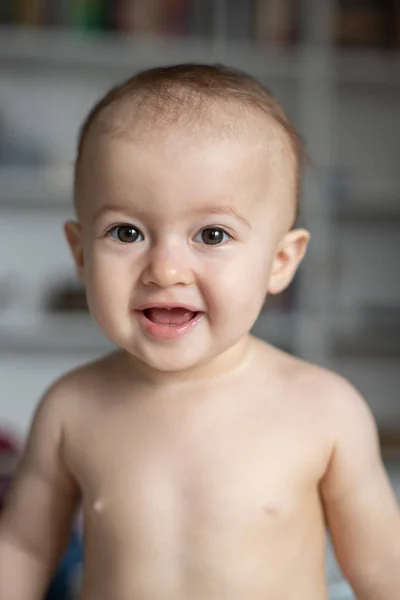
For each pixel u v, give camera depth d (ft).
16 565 2.10
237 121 1.87
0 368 8.57
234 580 1.86
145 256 1.81
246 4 7.54
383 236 8.60
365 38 7.73
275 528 1.89
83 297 7.88
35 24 7.38
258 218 1.88
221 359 2.00
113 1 7.47
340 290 8.25
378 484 2.01
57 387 2.13
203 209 1.78
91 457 1.99
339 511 2.01
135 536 1.90
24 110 8.04
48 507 2.10
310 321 7.70
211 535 1.87
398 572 1.97
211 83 1.96
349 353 8.50
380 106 8.44
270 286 2.09
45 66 7.98
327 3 7.59
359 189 8.03
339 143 8.40
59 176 7.50
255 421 1.96
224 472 1.90
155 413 1.99
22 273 8.26
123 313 1.85
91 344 8.20
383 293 8.60
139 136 1.80
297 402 1.99
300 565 1.93
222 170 1.79
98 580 1.94
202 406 1.98
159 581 1.87
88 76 8.10
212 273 1.81
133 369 2.06
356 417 2.01
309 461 1.94
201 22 7.53
